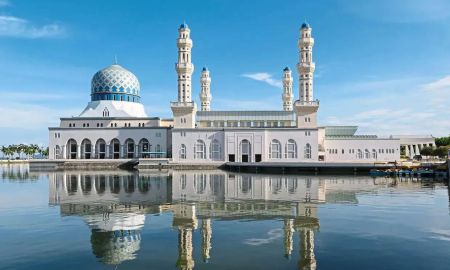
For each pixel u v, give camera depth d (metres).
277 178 73.31
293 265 19.56
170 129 127.62
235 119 129.75
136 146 127.50
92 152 127.75
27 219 31.42
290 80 156.12
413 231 26.48
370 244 23.22
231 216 32.38
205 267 19.33
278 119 129.50
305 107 119.38
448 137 145.12
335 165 86.75
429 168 78.25
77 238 25.00
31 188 56.16
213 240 24.33
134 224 29.25
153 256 21.14
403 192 48.72
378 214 33.00
